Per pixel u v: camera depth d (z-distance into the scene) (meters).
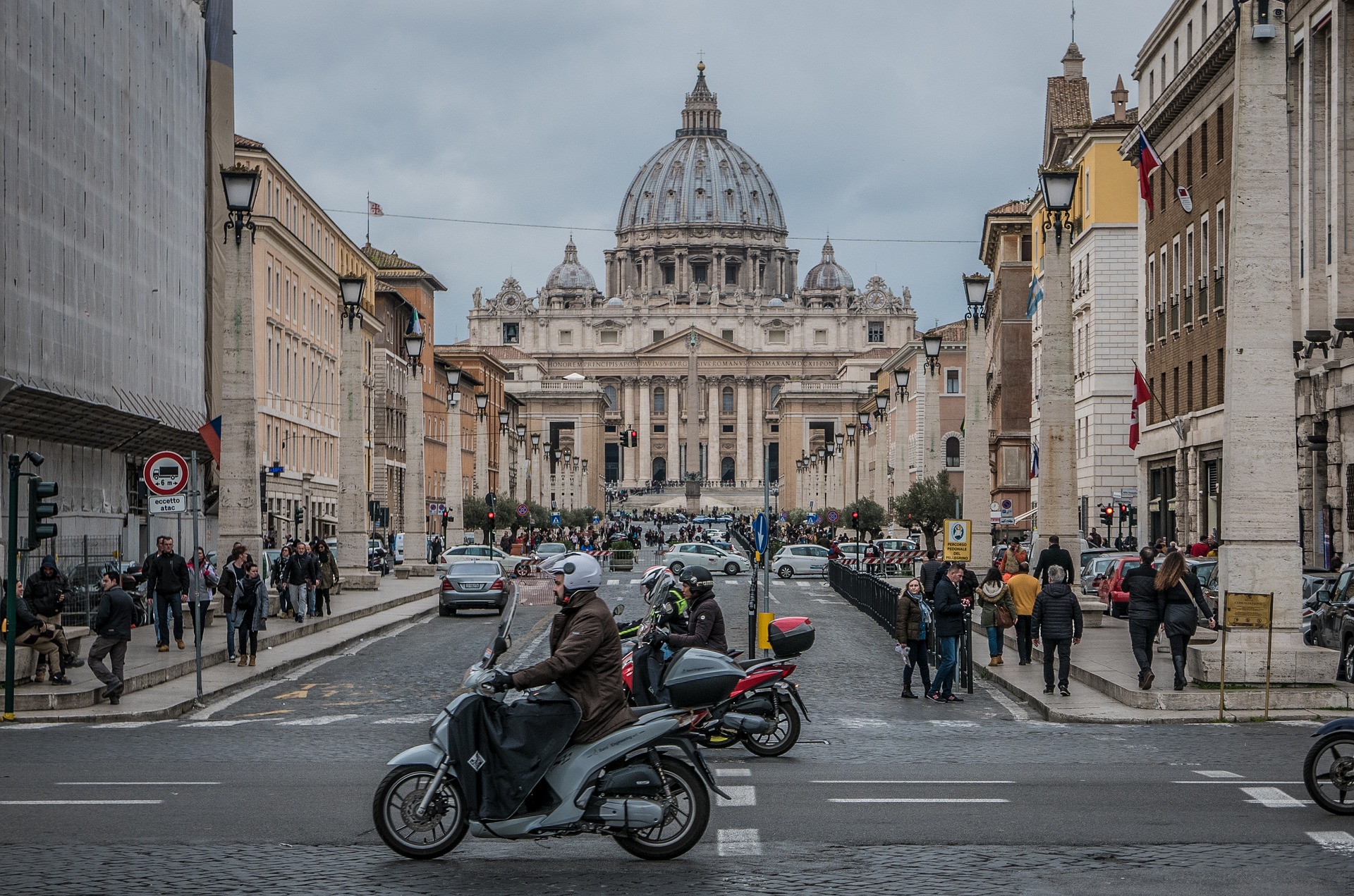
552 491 169.38
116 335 44.19
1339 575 29.48
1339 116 39.81
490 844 12.51
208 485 54.31
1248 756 17.39
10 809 13.88
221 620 36.31
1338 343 40.41
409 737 19.73
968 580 37.38
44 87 38.47
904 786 15.23
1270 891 10.52
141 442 46.56
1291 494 21.81
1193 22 54.72
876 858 11.70
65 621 35.00
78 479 42.97
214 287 55.03
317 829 12.97
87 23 41.94
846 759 17.59
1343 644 25.41
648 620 19.06
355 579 54.22
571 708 11.62
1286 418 21.77
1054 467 35.16
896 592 37.50
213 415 54.84
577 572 11.85
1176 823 13.02
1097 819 13.25
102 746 18.75
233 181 33.31
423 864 11.63
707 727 17.55
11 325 36.00
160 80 48.94
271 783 15.54
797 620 18.88
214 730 20.52
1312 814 13.44
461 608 47.94
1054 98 84.12
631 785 11.58
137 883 10.88
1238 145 21.89
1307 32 41.78
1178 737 19.23
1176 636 22.22
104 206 43.19
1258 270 21.73
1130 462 70.12
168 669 26.31
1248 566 21.84
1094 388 70.19
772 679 17.95
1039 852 11.88
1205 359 53.62
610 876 11.18
